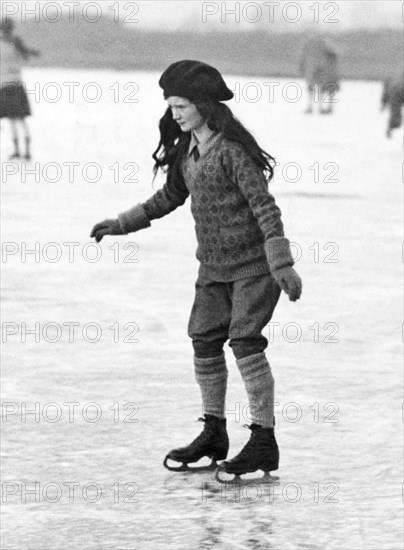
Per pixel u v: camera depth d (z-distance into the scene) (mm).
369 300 15438
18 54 33219
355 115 61969
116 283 16312
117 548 7297
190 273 17094
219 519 7789
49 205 24594
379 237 20797
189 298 15383
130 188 27828
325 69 61156
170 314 14422
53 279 16562
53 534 7535
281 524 7699
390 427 9930
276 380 11422
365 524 7691
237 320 8586
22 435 9617
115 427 9875
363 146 41781
